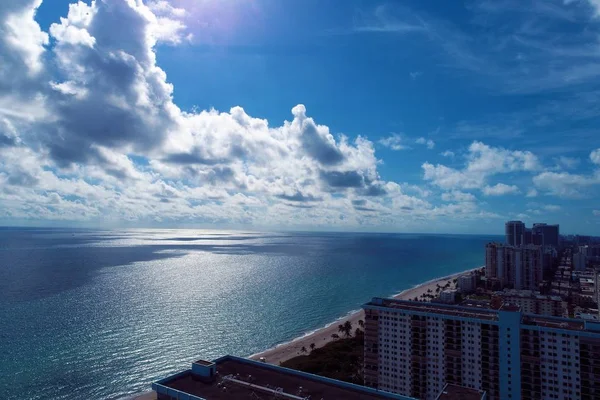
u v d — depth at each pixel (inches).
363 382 6678.2
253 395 3700.8
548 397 5083.7
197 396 3629.4
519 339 5216.5
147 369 7386.8
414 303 6363.2
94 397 6225.4
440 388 5639.8
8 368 7091.5
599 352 4845.0
